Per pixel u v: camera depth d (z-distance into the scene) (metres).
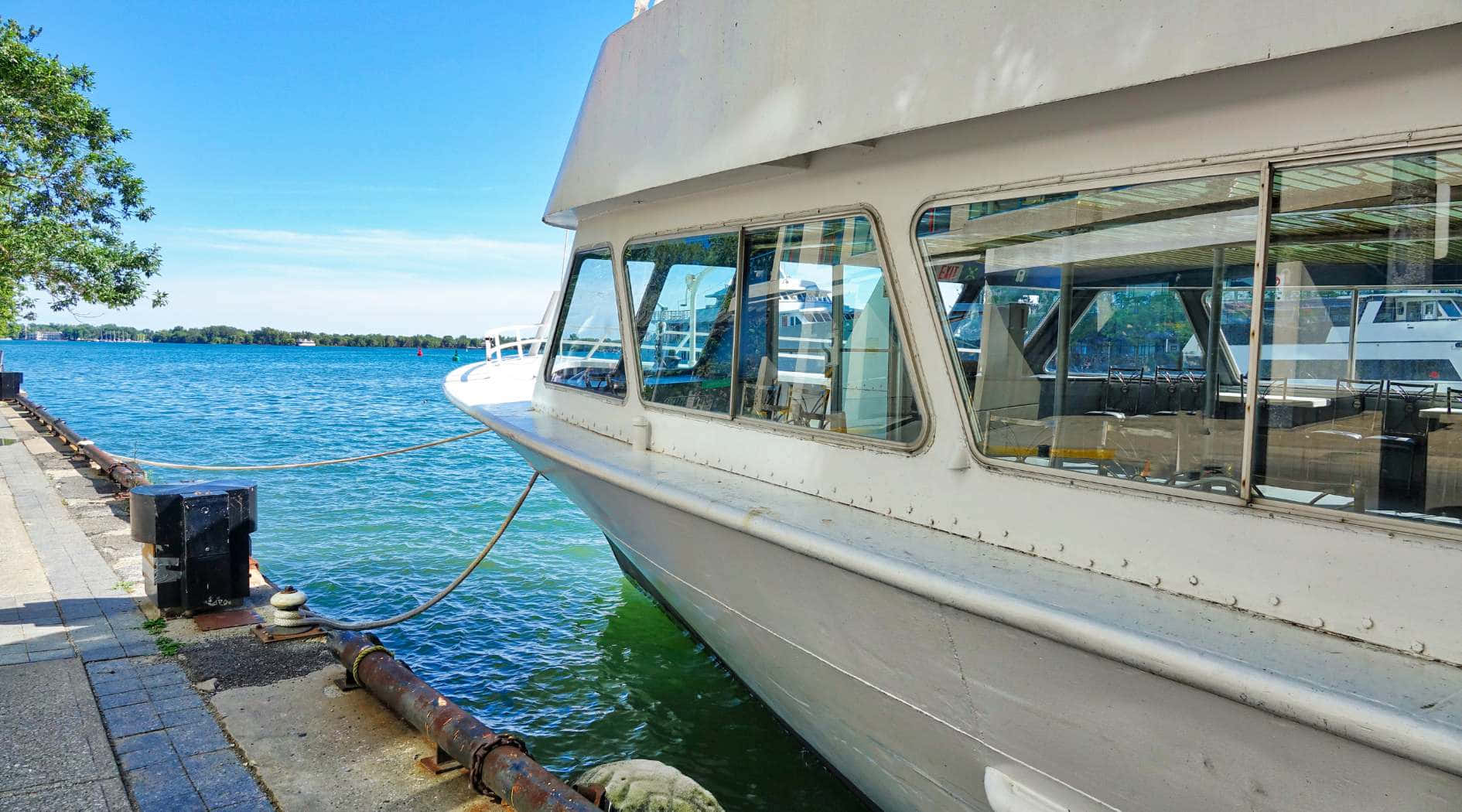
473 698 6.28
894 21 3.05
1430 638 2.02
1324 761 2.04
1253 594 2.29
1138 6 2.38
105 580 6.33
